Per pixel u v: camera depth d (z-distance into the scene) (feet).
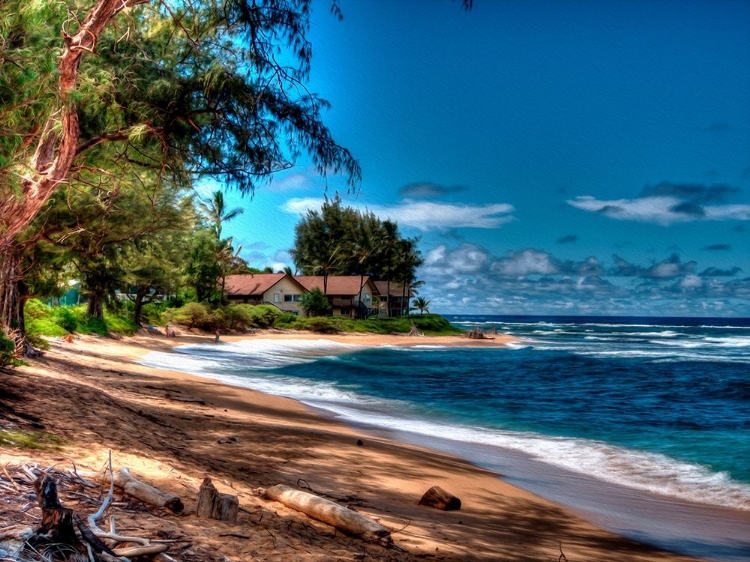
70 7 27.35
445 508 28.71
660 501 34.40
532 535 26.48
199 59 30.68
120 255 87.56
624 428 58.95
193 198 51.39
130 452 25.14
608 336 353.72
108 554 11.98
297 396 73.00
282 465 32.55
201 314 199.62
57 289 62.69
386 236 365.81
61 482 17.89
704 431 57.21
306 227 394.73
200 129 31.27
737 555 26.03
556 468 41.65
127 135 30.27
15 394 32.07
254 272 324.60
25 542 11.54
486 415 65.82
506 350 212.43
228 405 55.62
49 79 23.53
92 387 44.80
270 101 28.78
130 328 144.56
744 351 203.72
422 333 301.43
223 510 18.07
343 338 244.63
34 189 25.64
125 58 30.60
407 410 67.00
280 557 15.62
